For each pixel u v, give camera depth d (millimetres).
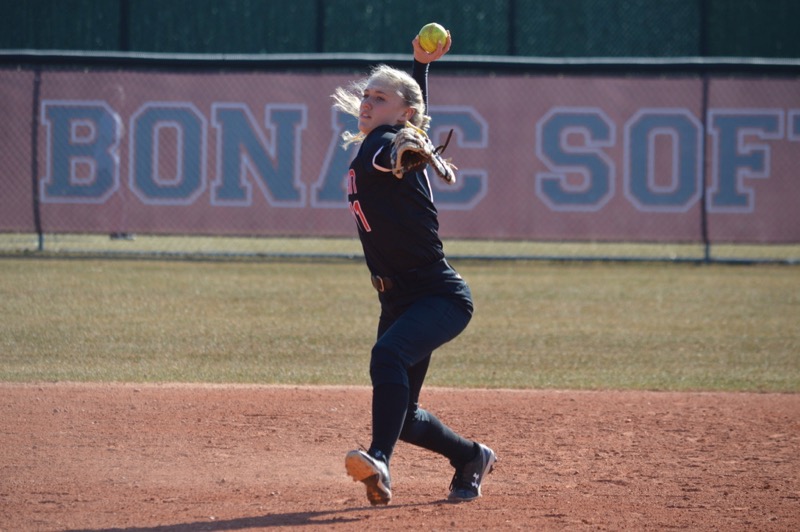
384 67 15891
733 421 23797
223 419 23125
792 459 20328
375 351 14938
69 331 35062
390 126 15445
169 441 21062
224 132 56250
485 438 21984
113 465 19094
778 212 57156
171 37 77125
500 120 56875
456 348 33844
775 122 56969
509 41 78062
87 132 55719
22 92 55375
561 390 27312
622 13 78438
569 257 58656
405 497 17266
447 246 66062
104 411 23609
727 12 78375
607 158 57031
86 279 47562
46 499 16719
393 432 14555
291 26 77688
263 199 56438
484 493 17531
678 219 57219
